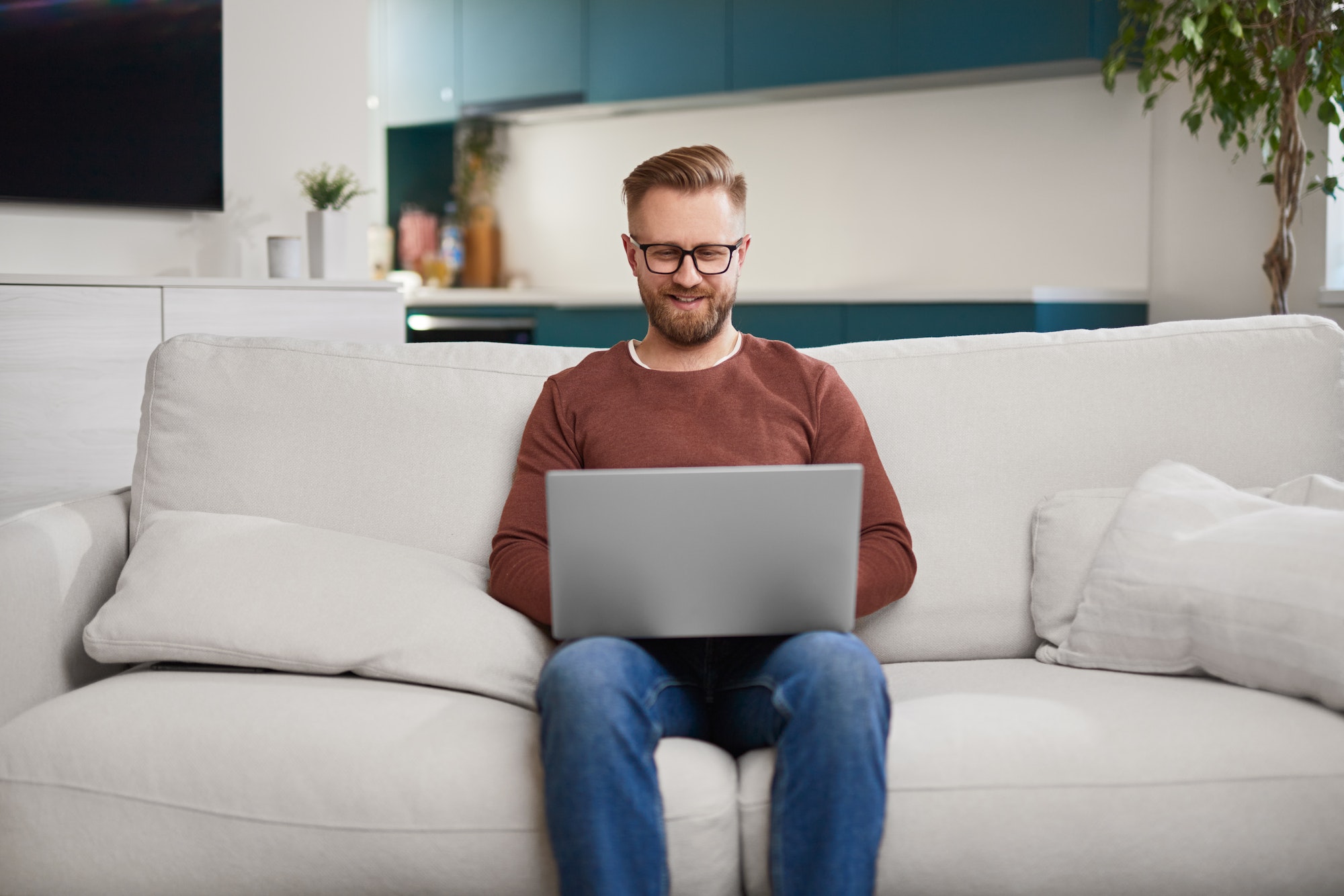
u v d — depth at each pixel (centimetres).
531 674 153
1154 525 161
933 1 405
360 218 404
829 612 135
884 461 181
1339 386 183
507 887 131
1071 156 412
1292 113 304
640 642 147
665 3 464
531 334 477
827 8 427
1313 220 358
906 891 132
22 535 162
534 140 544
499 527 165
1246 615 145
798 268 477
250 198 378
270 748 136
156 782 136
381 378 186
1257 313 377
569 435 169
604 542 131
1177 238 392
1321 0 290
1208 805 131
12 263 329
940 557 176
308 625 154
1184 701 142
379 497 180
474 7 515
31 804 137
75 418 303
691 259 164
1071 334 189
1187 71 385
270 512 179
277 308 340
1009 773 132
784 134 477
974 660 174
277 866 133
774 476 129
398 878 132
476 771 133
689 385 168
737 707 142
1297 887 132
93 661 171
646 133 512
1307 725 137
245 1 373
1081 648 162
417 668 150
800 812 125
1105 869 131
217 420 184
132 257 353
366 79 404
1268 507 157
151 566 162
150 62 346
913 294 379
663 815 127
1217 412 181
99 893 136
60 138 331
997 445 181
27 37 323
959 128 436
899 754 133
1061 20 381
